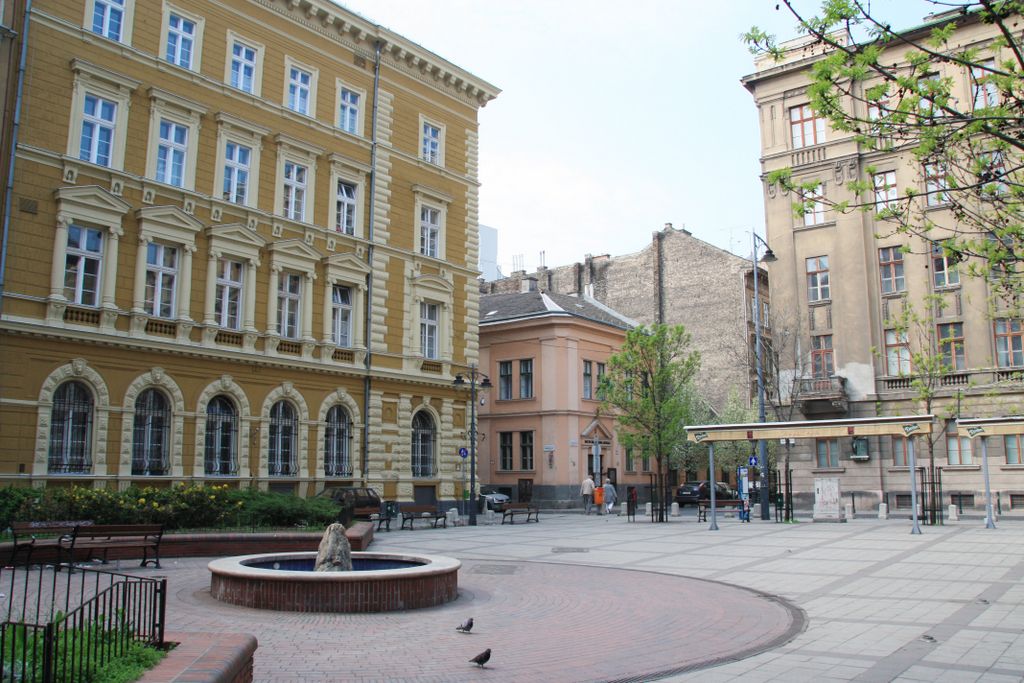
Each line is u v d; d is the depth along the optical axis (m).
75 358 23.89
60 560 15.16
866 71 9.95
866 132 10.26
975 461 37.00
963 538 24.38
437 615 11.91
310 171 31.69
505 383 49.25
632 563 19.09
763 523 32.50
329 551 13.83
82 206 24.34
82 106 24.83
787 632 11.06
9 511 19.73
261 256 29.59
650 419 36.22
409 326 35.06
